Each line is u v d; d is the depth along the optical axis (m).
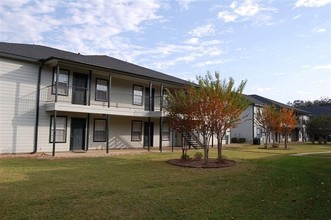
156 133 26.16
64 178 9.75
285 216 6.23
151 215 6.04
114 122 22.62
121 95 22.94
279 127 30.59
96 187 8.49
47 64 18.06
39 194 7.41
